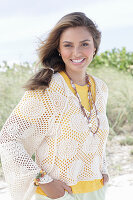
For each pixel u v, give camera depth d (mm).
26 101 2090
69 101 2148
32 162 2066
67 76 2279
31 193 2090
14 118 2090
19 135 2068
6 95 5691
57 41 2289
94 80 2438
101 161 2312
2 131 2092
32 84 2088
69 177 2115
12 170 2051
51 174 2141
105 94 2504
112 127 6039
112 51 10414
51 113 2082
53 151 2111
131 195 3924
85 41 2209
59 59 2367
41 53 2352
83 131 2139
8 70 7203
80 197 2184
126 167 4832
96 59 9805
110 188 4160
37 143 2156
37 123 2082
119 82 7484
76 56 2199
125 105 6812
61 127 2090
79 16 2197
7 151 2037
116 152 5445
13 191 2104
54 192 2080
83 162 2174
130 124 6609
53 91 2119
